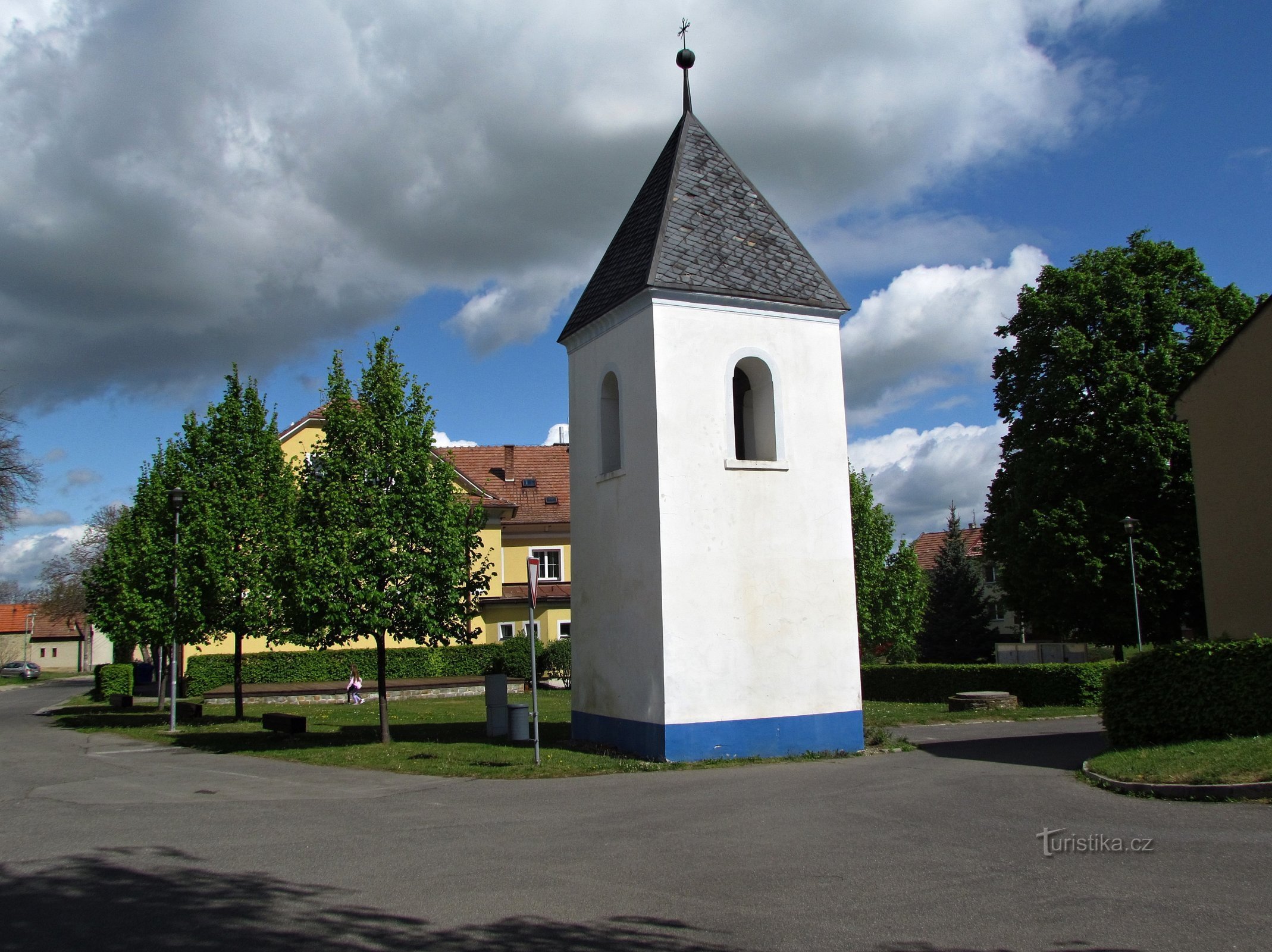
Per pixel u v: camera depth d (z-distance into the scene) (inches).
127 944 250.2
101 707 1412.4
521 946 244.8
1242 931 245.8
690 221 671.8
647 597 621.0
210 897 293.6
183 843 375.2
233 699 1323.8
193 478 1016.2
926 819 401.1
